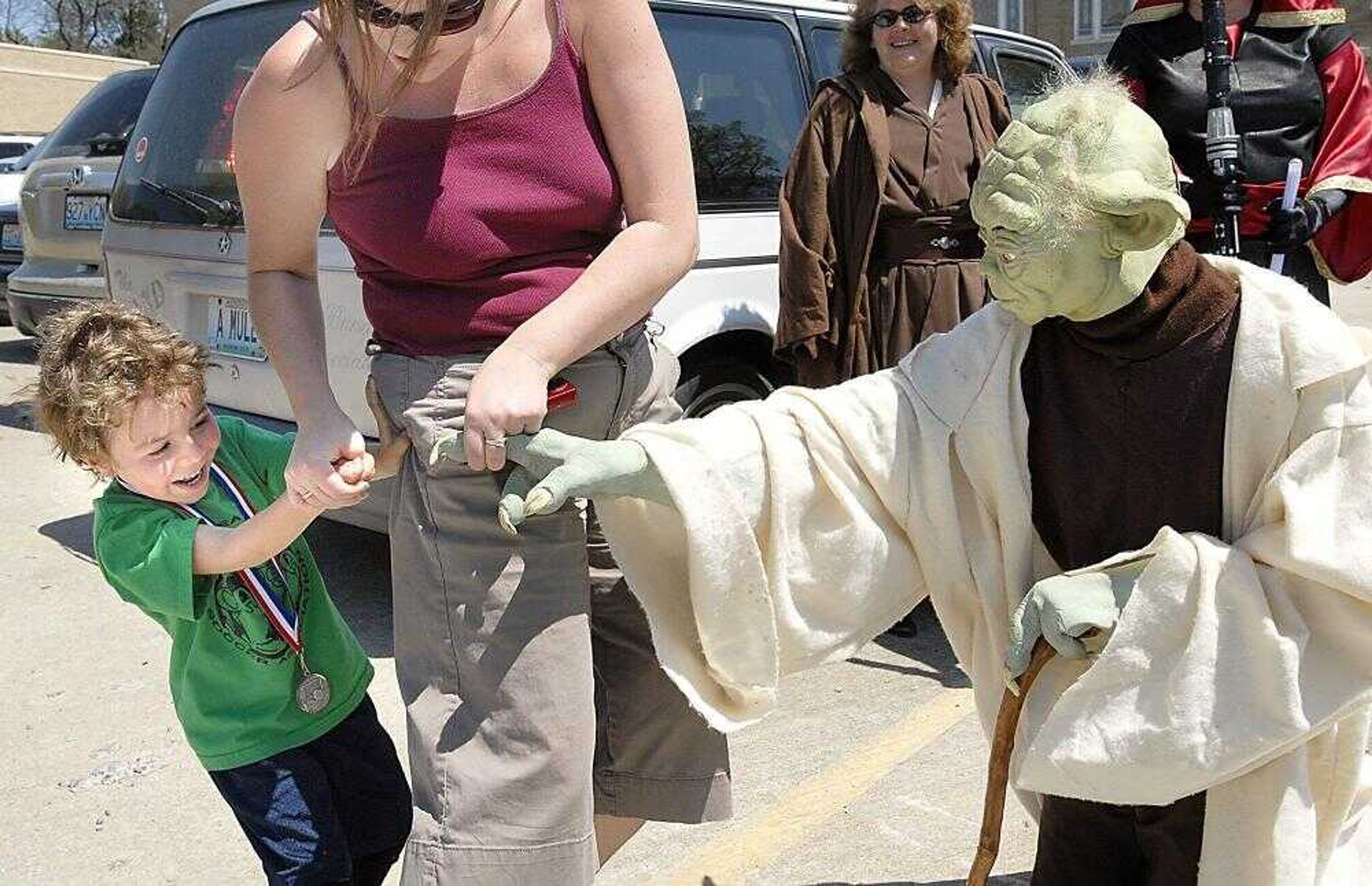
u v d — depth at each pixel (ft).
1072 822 6.95
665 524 5.98
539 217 5.67
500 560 5.85
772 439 6.05
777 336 12.39
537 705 5.84
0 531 17.87
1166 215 5.33
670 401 6.68
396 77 5.45
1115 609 5.63
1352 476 5.55
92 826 10.18
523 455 5.59
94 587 15.61
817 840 9.64
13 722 12.02
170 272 14.83
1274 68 10.52
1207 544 5.66
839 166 12.12
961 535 6.25
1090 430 5.99
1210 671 5.53
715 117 13.99
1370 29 55.06
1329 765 6.02
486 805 5.72
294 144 5.79
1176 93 10.57
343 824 7.53
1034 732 6.08
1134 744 5.59
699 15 14.08
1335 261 11.18
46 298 22.95
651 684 6.94
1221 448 5.81
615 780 7.07
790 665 6.22
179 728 11.90
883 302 12.14
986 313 6.31
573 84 5.62
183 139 15.03
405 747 11.28
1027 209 5.44
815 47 15.38
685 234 5.73
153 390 6.56
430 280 5.80
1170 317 5.70
